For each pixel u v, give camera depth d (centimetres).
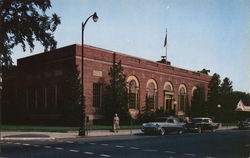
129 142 2033
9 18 3300
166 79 5116
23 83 4428
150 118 4191
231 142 2158
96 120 3775
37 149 1562
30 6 3366
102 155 1376
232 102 6750
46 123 4012
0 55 2780
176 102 5319
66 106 3356
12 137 2186
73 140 2134
